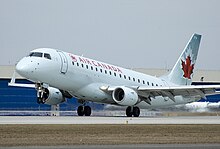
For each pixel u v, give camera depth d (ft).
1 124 238.89
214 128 238.07
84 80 348.38
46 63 325.83
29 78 326.65
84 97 357.82
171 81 421.59
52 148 150.20
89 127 228.22
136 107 369.91
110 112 438.40
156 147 155.74
